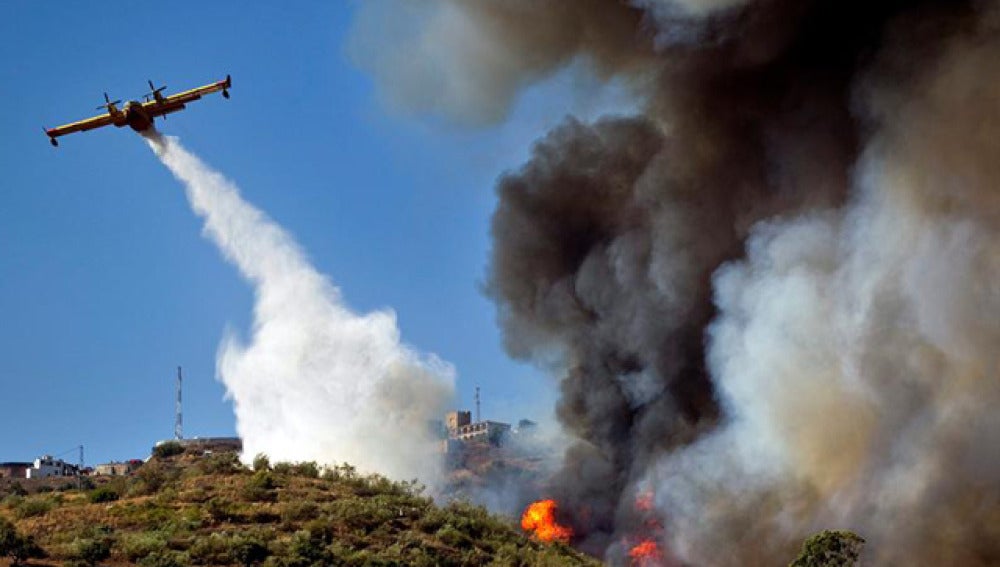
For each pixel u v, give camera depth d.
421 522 58.84
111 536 51.31
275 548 50.88
